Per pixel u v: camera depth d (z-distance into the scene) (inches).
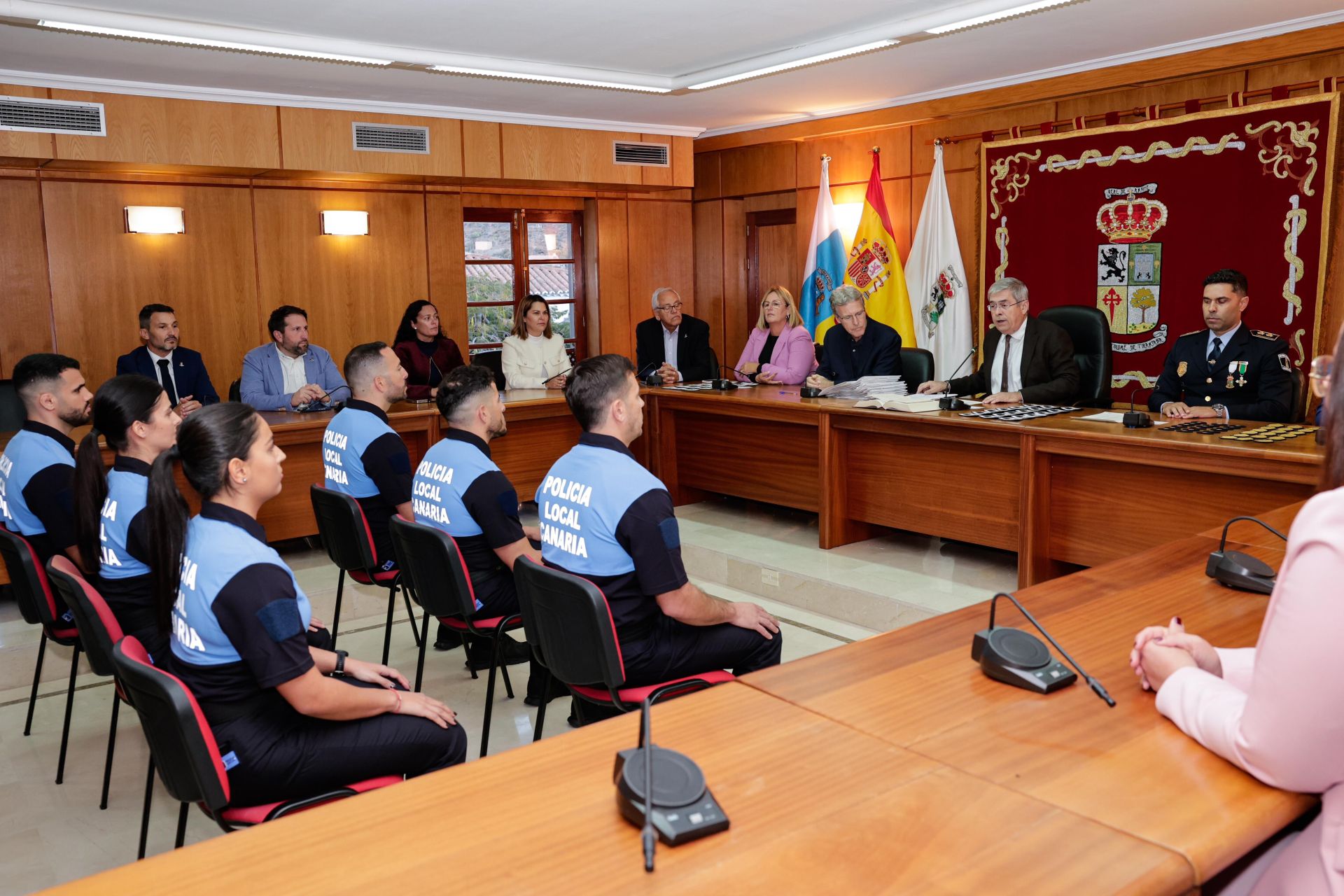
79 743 123.4
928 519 167.8
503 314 298.4
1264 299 207.2
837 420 174.6
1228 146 208.4
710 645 94.0
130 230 234.7
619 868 39.4
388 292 273.7
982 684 57.4
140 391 100.7
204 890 38.8
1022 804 43.4
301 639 70.8
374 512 136.3
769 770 47.4
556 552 94.3
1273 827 41.8
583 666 87.3
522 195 294.5
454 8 169.6
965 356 261.4
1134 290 227.5
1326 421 40.4
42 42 179.6
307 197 259.4
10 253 222.8
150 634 101.7
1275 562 78.9
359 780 75.5
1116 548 142.6
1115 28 192.9
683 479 218.4
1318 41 188.4
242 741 71.0
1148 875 37.8
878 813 43.1
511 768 48.9
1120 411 158.6
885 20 186.1
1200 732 47.3
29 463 118.6
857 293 195.0
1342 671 38.0
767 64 211.8
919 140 266.4
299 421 174.2
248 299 253.3
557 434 213.5
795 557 176.4
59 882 91.5
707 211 323.9
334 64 200.7
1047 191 239.9
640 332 240.1
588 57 209.2
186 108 221.3
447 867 39.9
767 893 37.3
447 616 111.4
